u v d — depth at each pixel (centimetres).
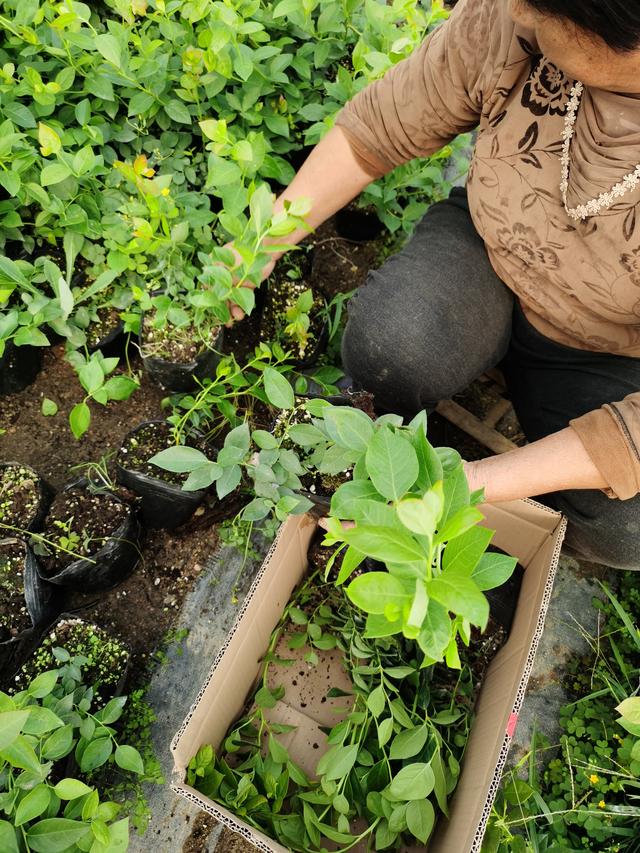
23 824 98
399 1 148
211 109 163
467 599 52
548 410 143
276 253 139
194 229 148
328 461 98
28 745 90
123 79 142
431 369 140
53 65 149
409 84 122
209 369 149
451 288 137
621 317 118
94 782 134
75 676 127
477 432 177
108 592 153
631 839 131
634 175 96
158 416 168
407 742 114
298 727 134
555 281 121
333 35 168
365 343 142
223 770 118
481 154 118
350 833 123
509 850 129
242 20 145
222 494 106
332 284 196
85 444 164
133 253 141
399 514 52
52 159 145
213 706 108
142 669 148
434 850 114
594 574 169
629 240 104
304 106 168
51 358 170
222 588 157
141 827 133
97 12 167
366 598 54
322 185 137
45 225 151
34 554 138
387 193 166
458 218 144
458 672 133
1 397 163
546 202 112
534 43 101
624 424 104
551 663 158
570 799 138
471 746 120
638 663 158
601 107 93
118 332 159
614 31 68
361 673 128
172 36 145
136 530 148
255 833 94
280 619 140
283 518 106
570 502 134
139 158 122
